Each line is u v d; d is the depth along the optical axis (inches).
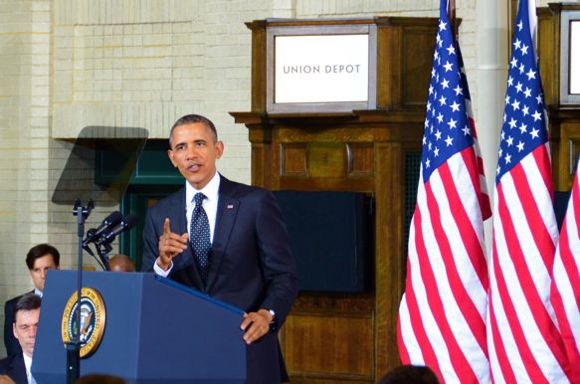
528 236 329.1
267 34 468.8
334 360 474.0
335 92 463.2
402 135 464.1
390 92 459.5
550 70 456.4
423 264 339.6
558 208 428.8
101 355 221.5
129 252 644.1
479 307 335.6
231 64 610.2
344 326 472.7
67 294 233.3
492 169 365.1
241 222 270.5
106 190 555.2
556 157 459.8
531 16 339.0
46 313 235.9
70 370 221.0
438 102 344.2
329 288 466.3
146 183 640.4
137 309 217.9
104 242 264.5
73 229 601.9
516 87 337.4
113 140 561.6
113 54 635.5
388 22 458.6
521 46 338.3
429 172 343.0
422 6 581.3
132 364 216.4
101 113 632.4
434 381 179.0
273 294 265.4
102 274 225.1
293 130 477.4
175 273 270.1
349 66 462.0
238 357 227.0
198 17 619.5
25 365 353.4
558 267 322.7
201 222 271.7
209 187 274.2
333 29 462.3
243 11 608.7
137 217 267.7
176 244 247.0
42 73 638.5
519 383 327.3
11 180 621.6
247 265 270.5
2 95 632.4
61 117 635.5
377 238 466.6
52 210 606.9
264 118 474.6
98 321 221.6
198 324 223.3
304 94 465.4
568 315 321.4
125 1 633.0
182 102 623.2
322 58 463.5
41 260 456.4
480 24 367.6
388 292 465.7
